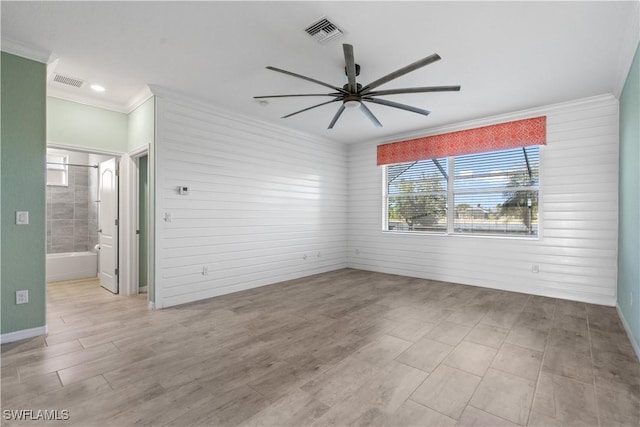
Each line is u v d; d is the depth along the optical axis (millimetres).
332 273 6145
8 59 2799
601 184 4027
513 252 4703
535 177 4613
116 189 4582
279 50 2936
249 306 3967
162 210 3896
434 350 2701
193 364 2449
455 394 2049
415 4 2270
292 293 4605
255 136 4984
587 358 2551
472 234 5195
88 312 3719
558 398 2002
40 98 2961
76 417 1809
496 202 4961
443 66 3211
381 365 2436
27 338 2924
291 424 1759
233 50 2938
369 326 3275
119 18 2449
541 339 2930
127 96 4086
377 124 3715
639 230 2615
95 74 3443
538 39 2707
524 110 4539
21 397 1998
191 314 3652
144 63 3193
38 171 2971
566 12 2338
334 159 6500
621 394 2041
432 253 5543
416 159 5672
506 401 1973
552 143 4379
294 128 5570
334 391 2082
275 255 5309
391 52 2945
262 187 5102
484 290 4766
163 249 3904
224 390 2092
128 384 2158
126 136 4488
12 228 2844
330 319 3488
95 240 6109
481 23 2488
